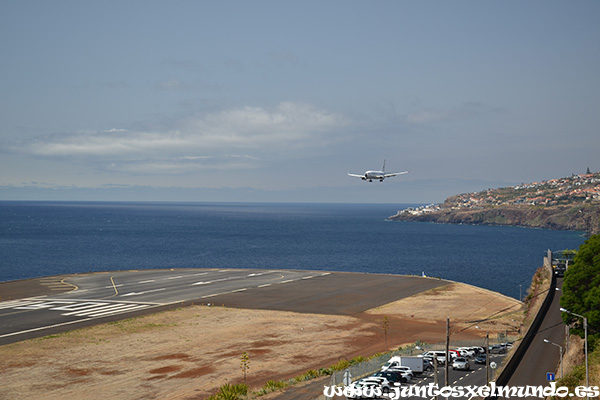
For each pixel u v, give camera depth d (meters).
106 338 73.50
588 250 66.25
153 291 114.62
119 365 61.78
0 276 164.38
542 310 79.69
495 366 64.31
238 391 52.38
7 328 78.12
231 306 99.44
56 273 173.75
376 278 141.62
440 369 63.78
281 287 123.38
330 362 66.00
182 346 70.75
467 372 62.31
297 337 77.94
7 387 53.53
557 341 66.06
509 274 187.75
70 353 66.00
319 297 111.12
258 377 59.03
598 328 61.25
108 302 100.69
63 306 95.94
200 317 89.00
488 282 168.75
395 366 60.53
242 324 84.88
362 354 70.25
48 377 56.91
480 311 99.75
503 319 92.56
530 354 61.75
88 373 58.59
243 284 127.31
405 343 76.56
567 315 64.38
